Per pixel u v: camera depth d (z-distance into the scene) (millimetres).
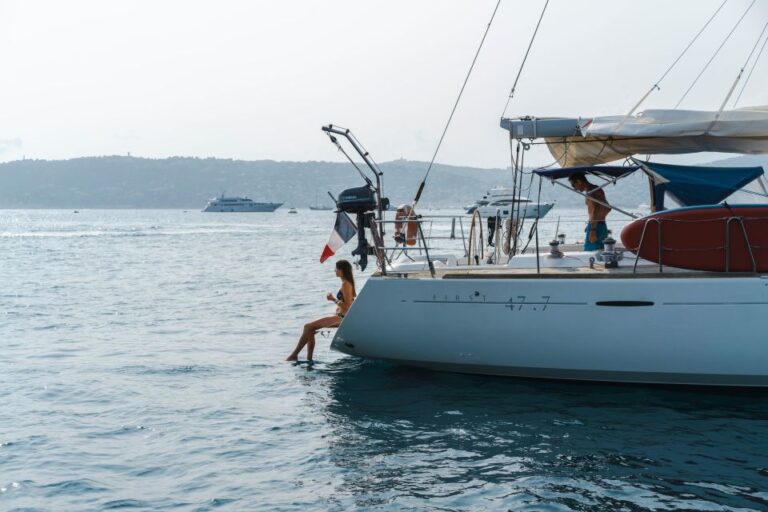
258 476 5758
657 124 7938
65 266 29078
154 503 5281
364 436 6633
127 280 22453
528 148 8734
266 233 73312
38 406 7715
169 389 8383
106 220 147000
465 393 7852
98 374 9133
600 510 5055
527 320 7625
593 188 8508
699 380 7398
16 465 6012
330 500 5293
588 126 8203
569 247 10008
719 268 7418
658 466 5805
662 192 8352
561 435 6535
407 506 5172
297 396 7977
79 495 5418
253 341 11414
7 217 189750
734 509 5035
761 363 7141
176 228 90688
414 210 9711
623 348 7383
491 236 10156
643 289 7262
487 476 5672
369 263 27266
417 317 8016
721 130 7836
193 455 6230
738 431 6562
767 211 7270
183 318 14023
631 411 7145
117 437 6711
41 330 12633
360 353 8508
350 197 8859
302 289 19328
